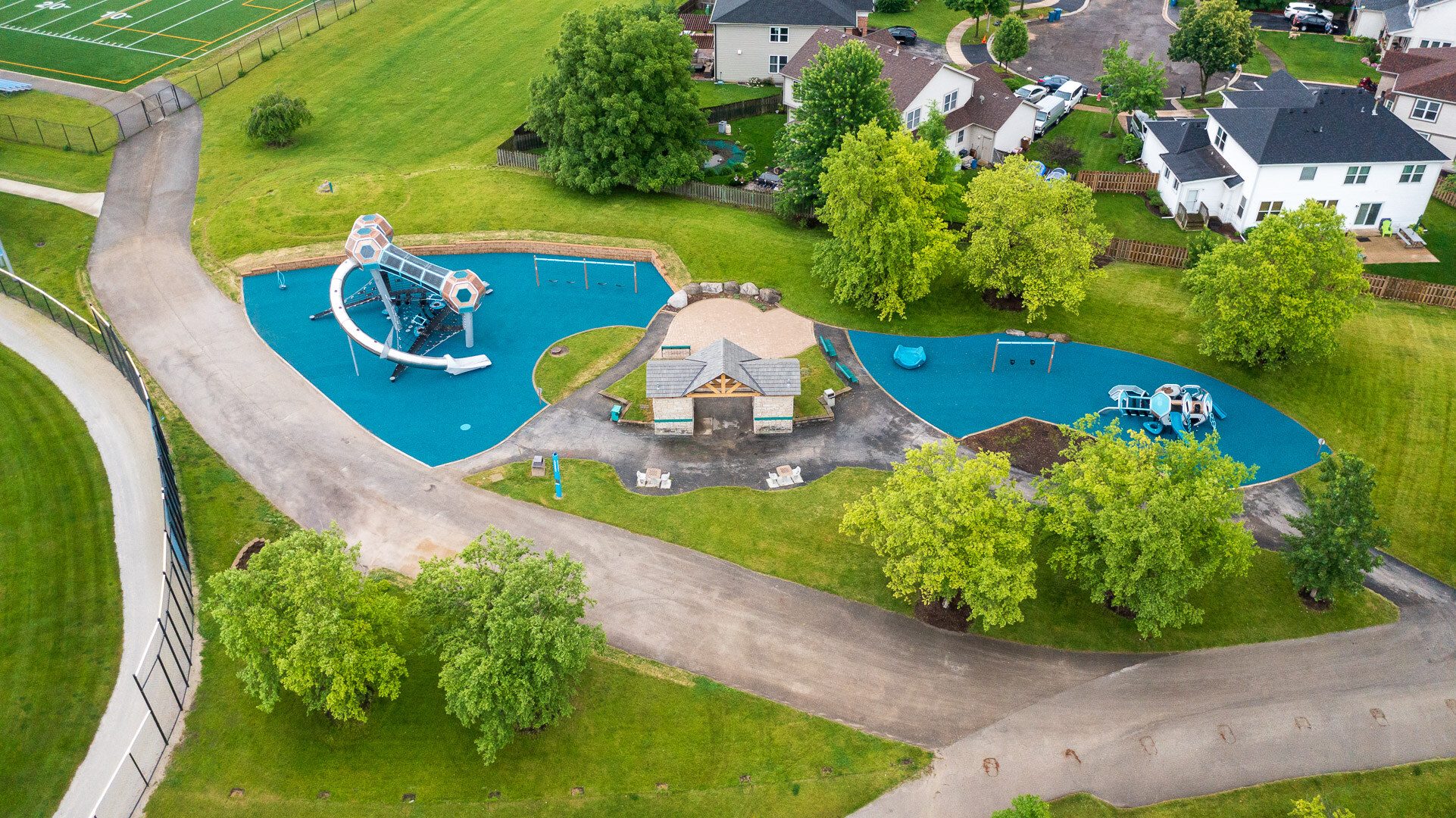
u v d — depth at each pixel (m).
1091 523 45.69
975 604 44.91
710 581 51.41
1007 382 65.38
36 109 96.12
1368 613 50.25
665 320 71.19
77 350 65.12
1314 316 59.31
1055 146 91.94
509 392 64.62
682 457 59.59
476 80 104.75
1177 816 41.69
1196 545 45.16
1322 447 59.66
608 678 46.19
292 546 42.16
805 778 42.78
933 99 89.00
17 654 44.81
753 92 104.50
